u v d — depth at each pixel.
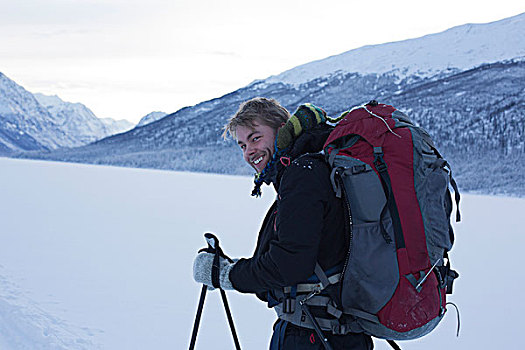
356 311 1.64
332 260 1.67
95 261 6.94
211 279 1.84
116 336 4.11
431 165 1.69
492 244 9.05
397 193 1.61
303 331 1.72
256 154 1.86
